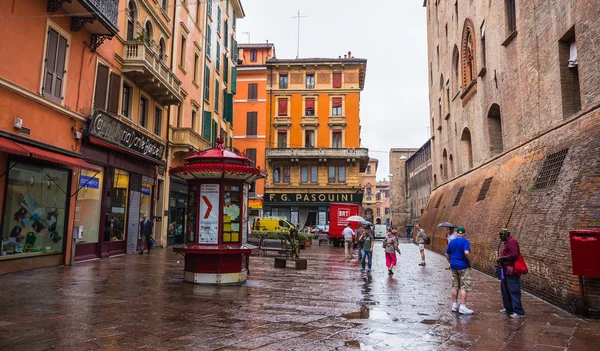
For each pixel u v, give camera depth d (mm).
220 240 11016
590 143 9898
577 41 11164
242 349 5465
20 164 11922
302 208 46562
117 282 10570
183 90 24750
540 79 13570
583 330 6961
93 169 13672
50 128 12969
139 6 18875
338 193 45844
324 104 47531
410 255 24328
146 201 20922
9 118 11227
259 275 13258
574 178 9984
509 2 16781
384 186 102812
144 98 20312
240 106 48188
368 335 6375
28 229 12375
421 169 58156
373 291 10750
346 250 21062
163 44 22281
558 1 12273
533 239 11117
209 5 30141
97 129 15102
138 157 18750
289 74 48125
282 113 47812
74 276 11320
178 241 26031
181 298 8836
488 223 15859
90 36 15125
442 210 26859
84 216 15234
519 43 15320
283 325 6832
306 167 46906
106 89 16328
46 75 12781
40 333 5836
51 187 13344
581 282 8055
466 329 6953
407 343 6004
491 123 19375
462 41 23891
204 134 28516
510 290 8062
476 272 15766
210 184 11211
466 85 23781
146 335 5949
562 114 12086
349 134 46906
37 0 12203
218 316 7305
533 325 7297
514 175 14617
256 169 11117
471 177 21672
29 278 10750
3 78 10797
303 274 13938
